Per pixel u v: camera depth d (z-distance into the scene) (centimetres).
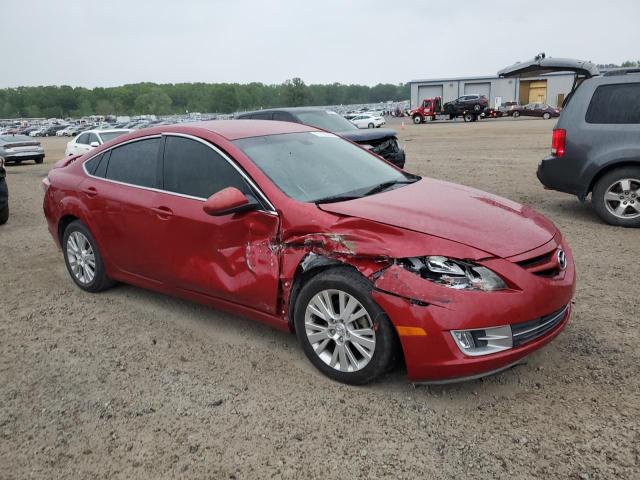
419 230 324
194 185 421
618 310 441
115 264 494
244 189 391
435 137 2745
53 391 360
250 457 287
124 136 496
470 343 305
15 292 555
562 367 359
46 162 2466
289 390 348
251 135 435
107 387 362
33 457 296
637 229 687
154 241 442
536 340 321
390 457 282
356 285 328
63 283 575
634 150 671
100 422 323
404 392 339
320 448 291
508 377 351
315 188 396
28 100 18312
